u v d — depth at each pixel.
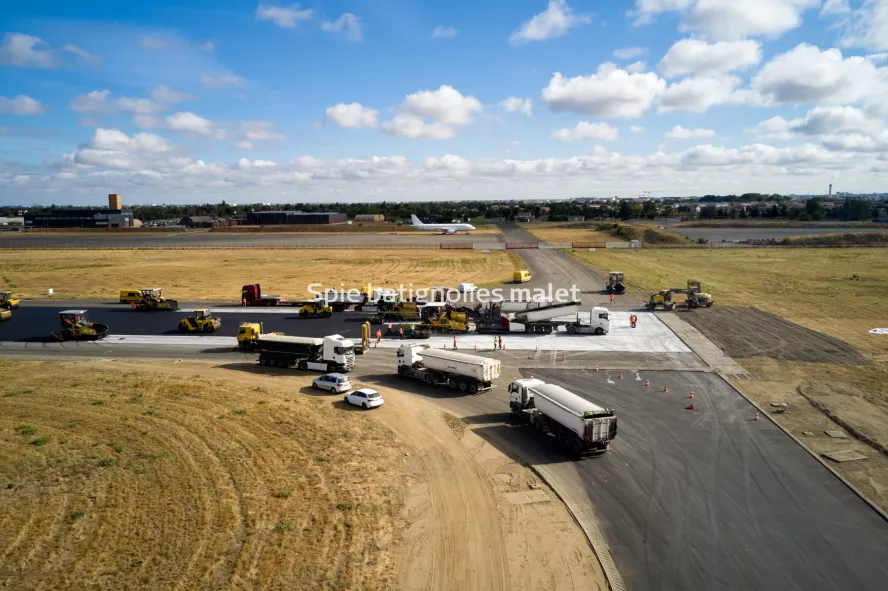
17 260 138.25
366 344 59.12
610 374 50.12
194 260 138.75
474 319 73.00
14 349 60.53
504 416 40.22
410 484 29.83
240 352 59.38
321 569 22.27
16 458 32.28
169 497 27.89
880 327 66.69
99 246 173.88
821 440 35.44
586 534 25.28
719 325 68.75
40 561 22.80
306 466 31.50
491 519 26.52
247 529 25.03
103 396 43.44
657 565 23.17
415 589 21.42
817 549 24.30
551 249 157.62
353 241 187.50
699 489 29.42
